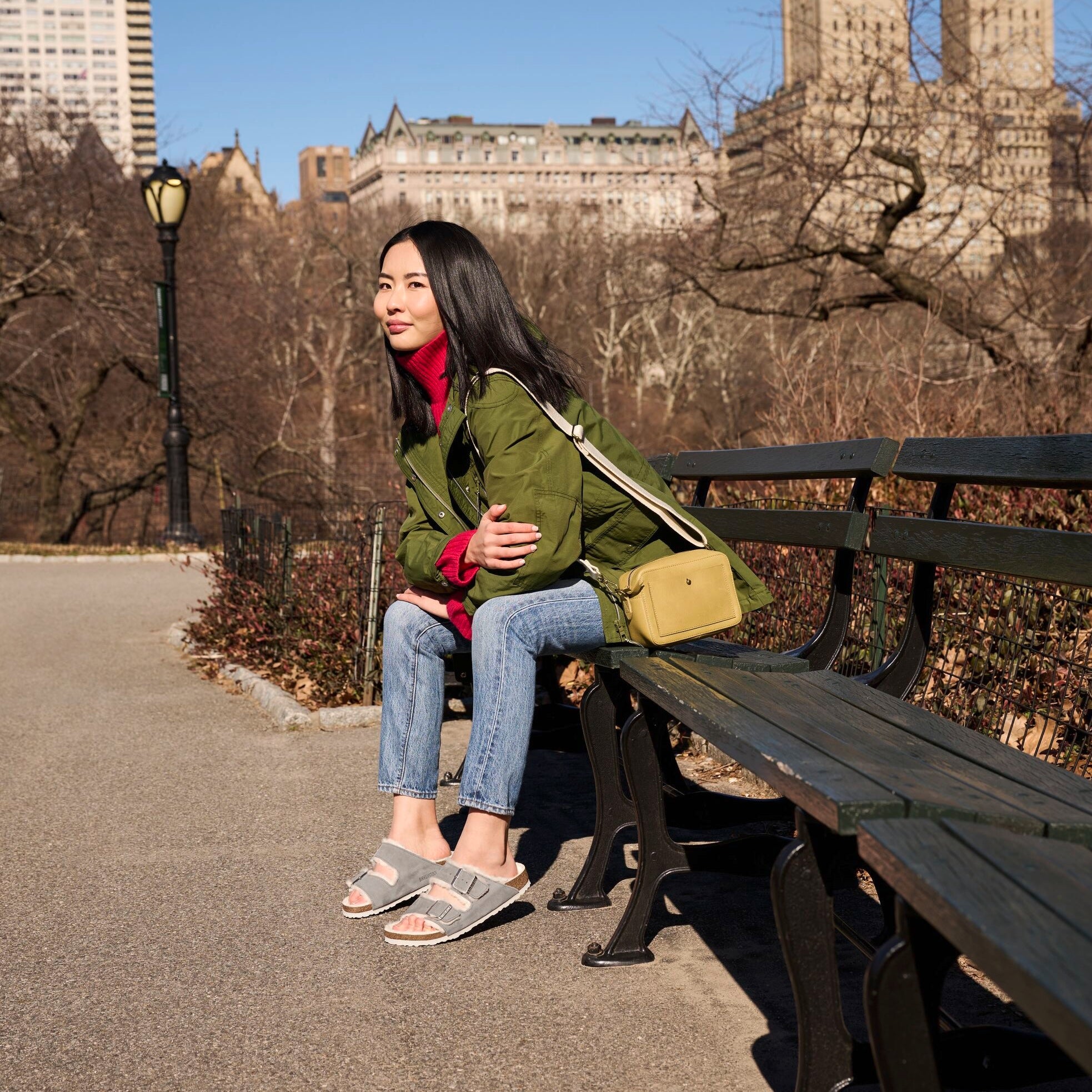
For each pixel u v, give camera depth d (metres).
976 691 3.73
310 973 2.54
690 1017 2.31
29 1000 2.44
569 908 2.91
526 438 2.65
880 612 3.61
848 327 10.44
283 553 6.68
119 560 14.67
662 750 3.17
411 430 2.96
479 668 2.65
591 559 2.83
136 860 3.34
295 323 31.23
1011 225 10.79
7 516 23.45
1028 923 1.17
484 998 2.41
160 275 21.34
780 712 2.10
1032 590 3.36
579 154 135.88
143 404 23.52
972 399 7.09
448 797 3.94
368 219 43.03
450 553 2.73
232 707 5.54
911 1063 1.42
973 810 1.51
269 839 3.50
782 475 3.37
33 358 21.23
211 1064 2.14
